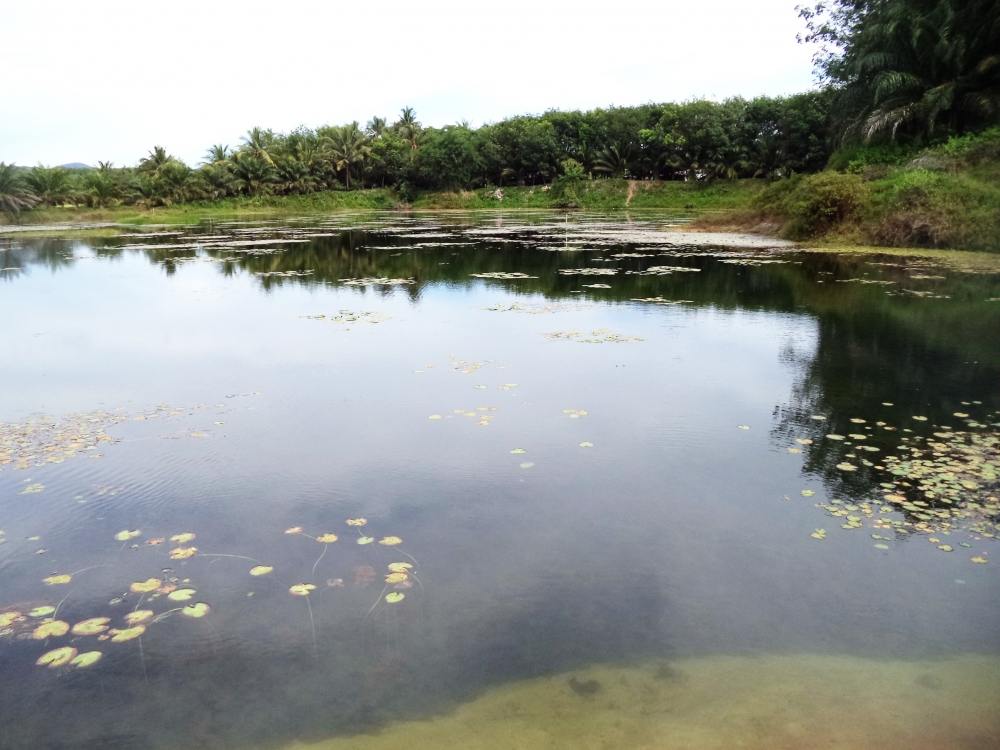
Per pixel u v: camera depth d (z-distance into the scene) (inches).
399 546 146.7
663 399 242.4
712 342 327.0
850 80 1106.7
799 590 129.2
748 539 148.0
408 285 534.3
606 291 488.4
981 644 113.4
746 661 109.5
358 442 205.5
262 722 97.5
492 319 391.2
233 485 177.0
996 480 173.3
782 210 944.9
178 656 112.7
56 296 498.0
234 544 148.0
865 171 900.0
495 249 824.9
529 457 193.5
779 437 205.8
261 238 1067.3
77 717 99.3
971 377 262.5
